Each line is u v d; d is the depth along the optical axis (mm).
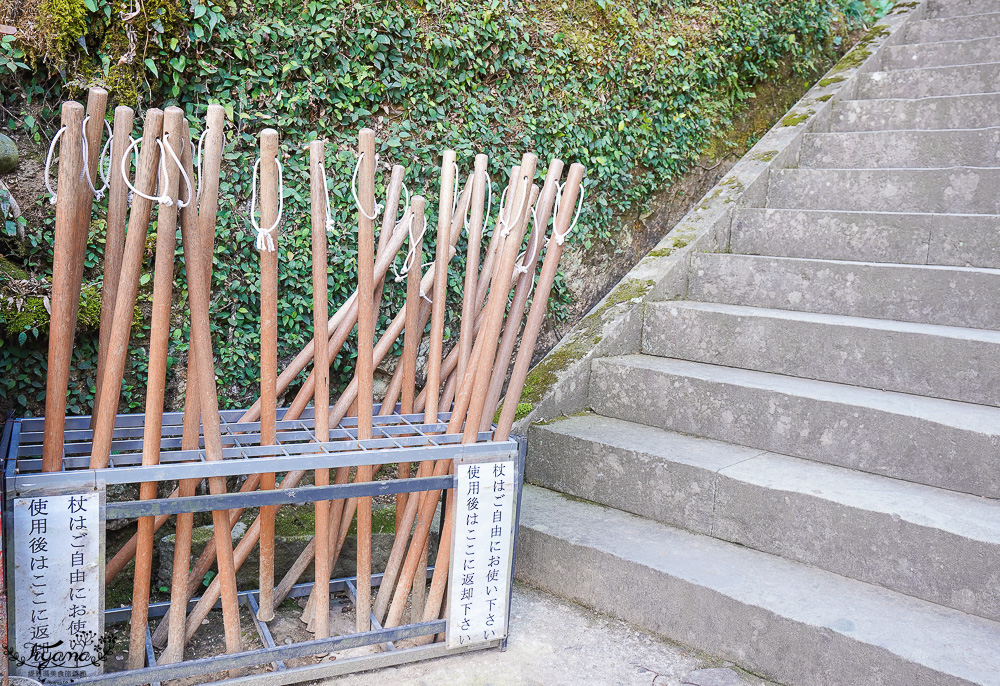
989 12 4883
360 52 2791
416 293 2250
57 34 2184
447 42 2961
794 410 2633
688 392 2910
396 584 2297
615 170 3625
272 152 1788
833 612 2004
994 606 1950
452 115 3088
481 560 2111
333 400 2900
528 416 2992
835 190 3814
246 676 1912
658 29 3840
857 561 2191
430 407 2234
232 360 2617
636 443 2758
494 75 3203
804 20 4680
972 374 2553
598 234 3623
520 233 2062
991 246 3070
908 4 5230
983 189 3344
